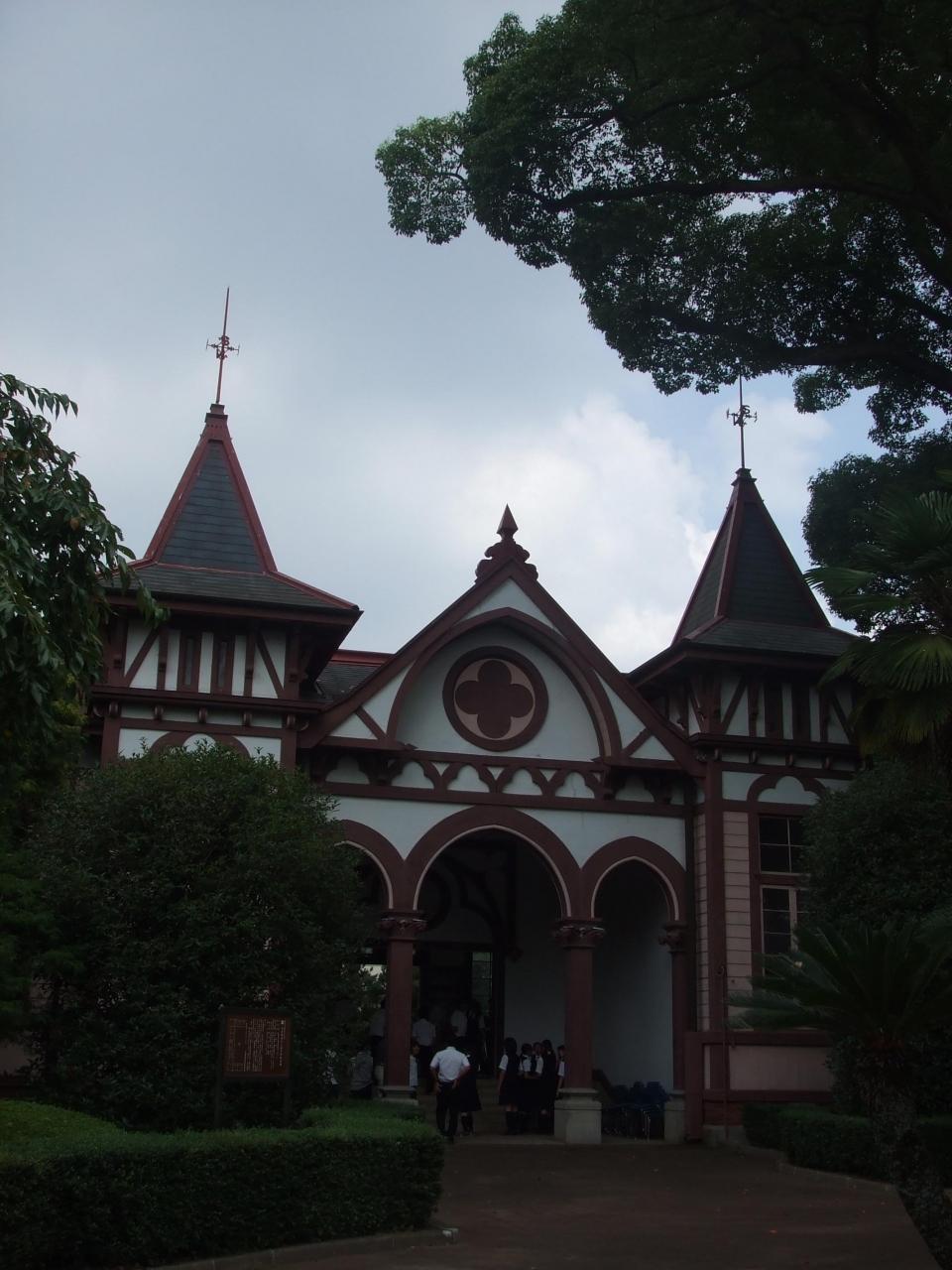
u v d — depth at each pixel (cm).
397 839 2197
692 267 2286
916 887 1841
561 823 2289
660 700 2566
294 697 2134
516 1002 2659
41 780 1697
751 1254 1171
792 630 2514
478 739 2288
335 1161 1189
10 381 1166
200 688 2100
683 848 2342
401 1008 2131
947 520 1584
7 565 1045
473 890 2725
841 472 2675
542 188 2156
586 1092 2177
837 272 2277
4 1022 1435
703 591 2688
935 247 2292
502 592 2309
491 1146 2080
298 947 1602
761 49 1912
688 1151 2062
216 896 1547
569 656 2320
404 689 2211
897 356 2277
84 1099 1473
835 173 2098
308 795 1786
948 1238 973
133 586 2072
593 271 2269
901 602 1625
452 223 2225
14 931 1483
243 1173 1116
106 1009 1530
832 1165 1711
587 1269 1097
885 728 1616
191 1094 1480
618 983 2619
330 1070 1631
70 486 1162
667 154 2136
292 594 2173
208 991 1526
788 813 2350
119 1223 1030
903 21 1877
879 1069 1030
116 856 1574
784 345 2361
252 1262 1088
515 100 2005
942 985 1064
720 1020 2197
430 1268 1086
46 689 1081
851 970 1018
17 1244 950
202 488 2309
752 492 2717
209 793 1631
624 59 1952
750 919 2280
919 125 2077
